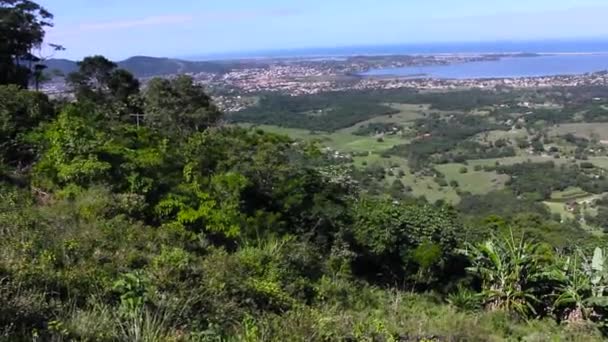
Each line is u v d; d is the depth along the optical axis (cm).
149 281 389
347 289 686
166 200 700
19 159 770
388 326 452
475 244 838
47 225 513
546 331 589
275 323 388
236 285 471
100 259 450
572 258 749
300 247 737
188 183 768
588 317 626
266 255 644
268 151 911
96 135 773
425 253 832
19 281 325
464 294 743
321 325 392
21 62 2391
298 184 877
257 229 743
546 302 675
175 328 338
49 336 281
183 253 501
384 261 871
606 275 648
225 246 691
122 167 722
